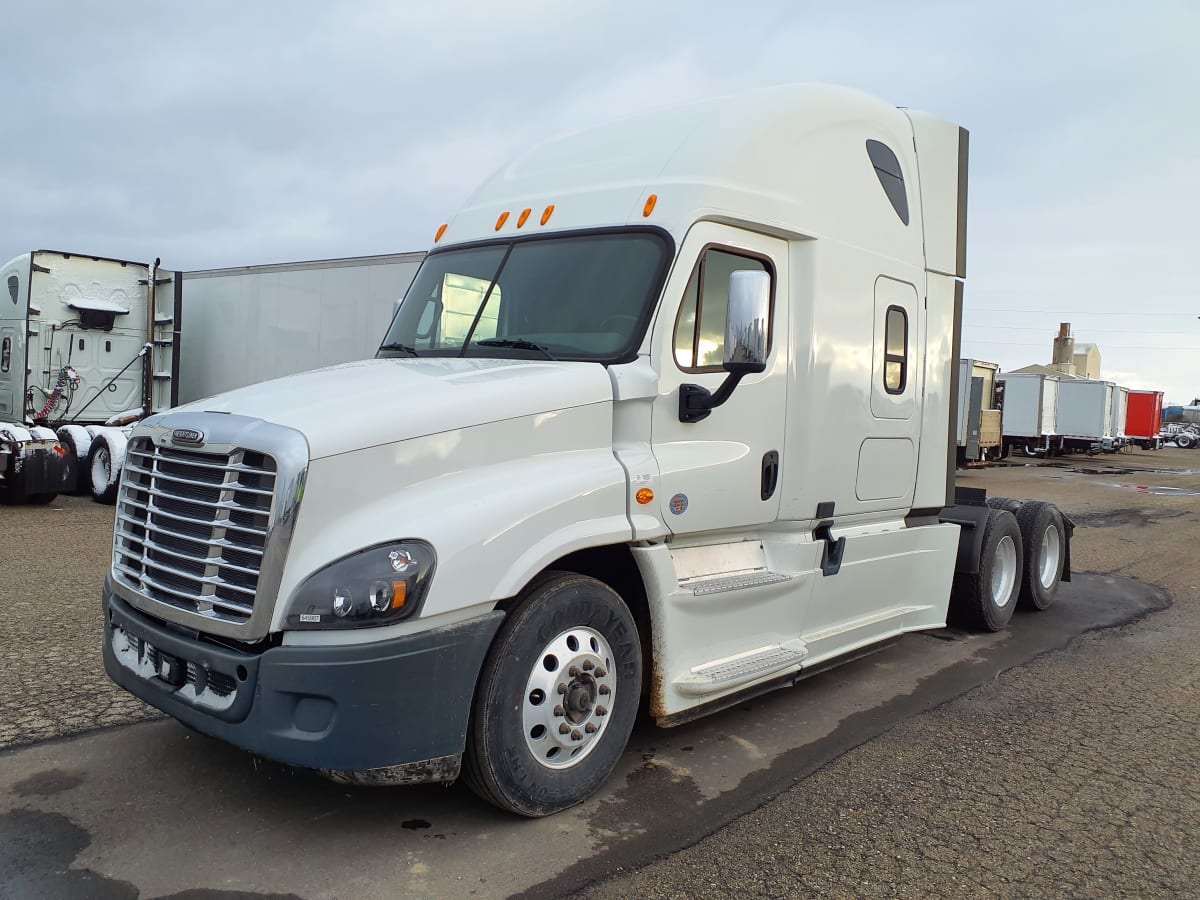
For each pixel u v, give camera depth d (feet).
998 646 22.58
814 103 17.07
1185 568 33.99
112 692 16.21
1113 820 12.89
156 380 47.19
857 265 17.52
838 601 17.74
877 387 18.25
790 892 10.71
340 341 41.27
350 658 10.37
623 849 11.57
